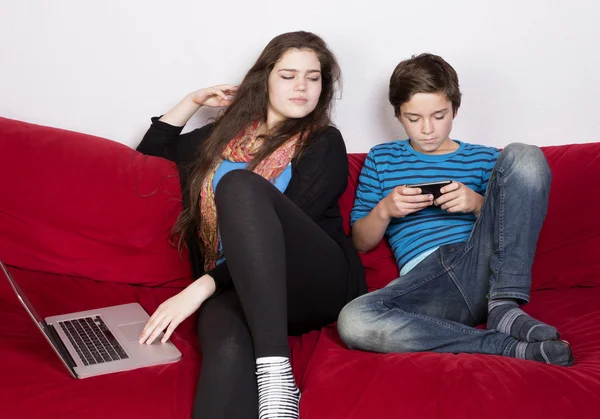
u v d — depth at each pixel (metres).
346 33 2.20
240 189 1.39
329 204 1.77
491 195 1.64
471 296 1.68
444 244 1.78
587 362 1.41
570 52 2.19
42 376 1.36
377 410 1.28
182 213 1.87
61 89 2.17
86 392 1.32
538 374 1.32
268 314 1.35
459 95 1.82
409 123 1.83
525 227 1.57
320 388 1.35
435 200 1.71
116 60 2.17
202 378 1.33
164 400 1.32
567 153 1.97
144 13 2.15
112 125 2.22
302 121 1.85
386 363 1.40
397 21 2.19
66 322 1.61
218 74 2.22
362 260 1.92
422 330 1.52
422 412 1.27
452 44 2.20
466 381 1.32
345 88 2.23
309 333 1.68
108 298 1.78
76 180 1.85
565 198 1.91
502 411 1.26
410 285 1.68
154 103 2.22
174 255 1.89
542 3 2.16
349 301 1.71
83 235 1.84
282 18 2.19
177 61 2.20
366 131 2.27
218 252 1.81
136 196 1.88
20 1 2.09
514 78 2.21
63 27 2.13
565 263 1.88
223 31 2.19
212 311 1.50
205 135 2.00
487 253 1.66
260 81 1.87
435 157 1.89
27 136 1.87
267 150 1.79
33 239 1.81
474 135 2.26
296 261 1.54
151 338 1.50
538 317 1.69
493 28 2.18
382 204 1.79
